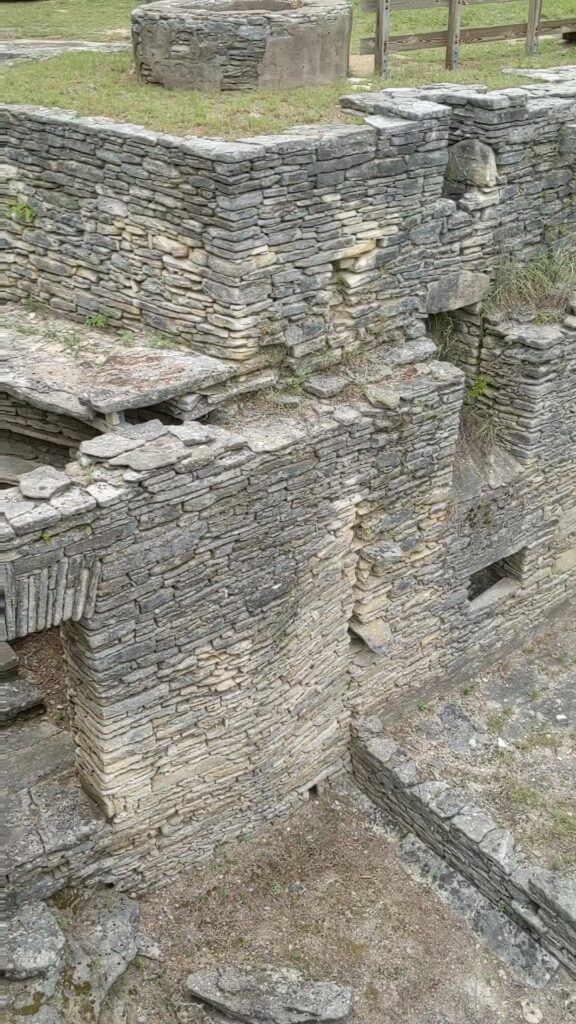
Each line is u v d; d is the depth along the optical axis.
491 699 10.88
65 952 7.62
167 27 9.71
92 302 8.97
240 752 8.81
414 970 8.32
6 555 6.37
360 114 8.62
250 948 8.37
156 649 7.61
